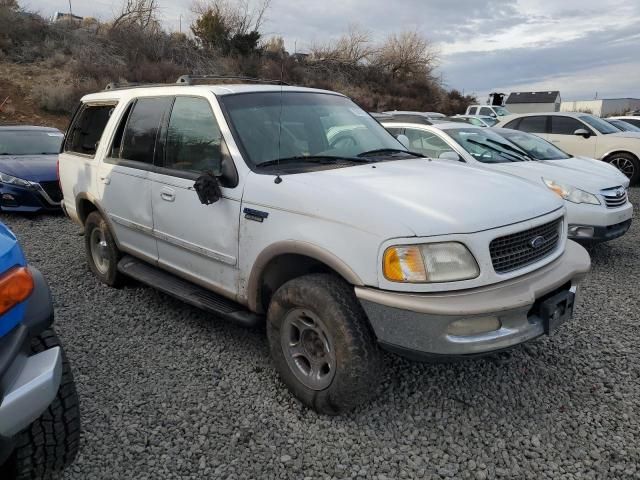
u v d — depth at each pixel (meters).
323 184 3.17
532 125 13.17
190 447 2.90
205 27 30.27
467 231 2.79
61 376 2.36
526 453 2.86
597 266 6.16
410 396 3.37
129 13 28.97
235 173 3.53
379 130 4.57
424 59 39.12
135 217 4.48
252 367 3.73
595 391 3.44
